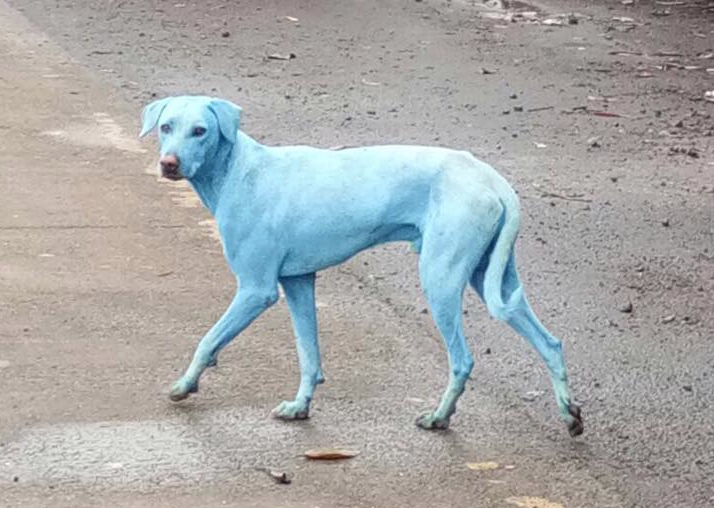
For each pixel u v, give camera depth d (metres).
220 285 5.47
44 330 5.05
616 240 6.16
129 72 8.90
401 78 9.16
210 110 4.38
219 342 4.55
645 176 7.04
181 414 4.57
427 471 4.33
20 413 4.54
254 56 9.67
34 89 8.23
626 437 4.55
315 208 4.42
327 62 9.59
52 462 4.32
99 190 6.41
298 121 7.77
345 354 4.97
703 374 4.97
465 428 4.55
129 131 7.32
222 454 4.38
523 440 4.51
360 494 4.22
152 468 4.31
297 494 4.21
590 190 6.79
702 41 11.02
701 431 4.61
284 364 4.88
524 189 6.75
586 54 10.27
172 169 4.34
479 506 4.18
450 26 11.16
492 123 7.99
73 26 10.52
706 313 5.47
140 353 4.92
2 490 4.20
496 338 5.14
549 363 4.45
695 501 4.25
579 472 4.36
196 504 4.16
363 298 5.43
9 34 10.05
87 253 5.72
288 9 11.63
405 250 5.91
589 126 8.02
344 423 4.55
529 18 11.70
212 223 6.09
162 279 5.51
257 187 4.43
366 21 11.22
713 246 6.14
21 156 6.85
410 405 4.66
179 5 11.64
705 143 7.71
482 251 4.41
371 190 4.43
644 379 4.92
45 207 6.18
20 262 5.60
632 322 5.37
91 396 4.65
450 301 4.40
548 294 5.59
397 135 7.55
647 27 11.55
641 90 9.09
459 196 4.37
